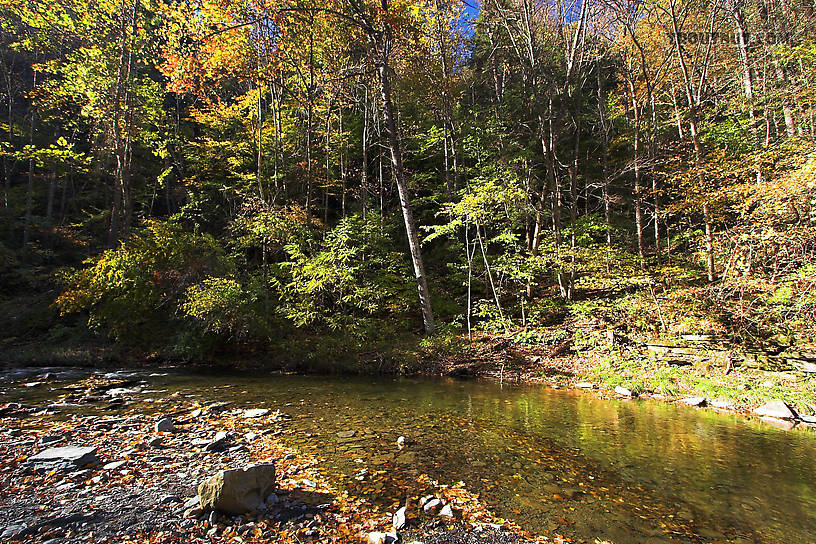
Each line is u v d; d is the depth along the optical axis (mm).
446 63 20188
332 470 4680
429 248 22516
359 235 14344
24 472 4340
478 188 14180
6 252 19094
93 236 22859
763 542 3297
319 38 17484
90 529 3244
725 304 10094
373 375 11516
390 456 5164
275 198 17203
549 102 16766
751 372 8812
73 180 25766
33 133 24688
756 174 12094
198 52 16906
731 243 10758
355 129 24672
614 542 3275
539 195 17578
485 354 12438
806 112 13555
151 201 25969
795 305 8742
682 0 14773
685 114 16297
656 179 17078
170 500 3789
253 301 13648
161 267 13812
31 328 15852
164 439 5629
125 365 12875
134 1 17109
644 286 12672
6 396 8406
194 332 13141
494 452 5344
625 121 21328
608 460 5074
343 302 13781
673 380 9156
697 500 4031
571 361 11359
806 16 14219
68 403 7805
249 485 3709
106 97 18406
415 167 24688
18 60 26625
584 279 13586
